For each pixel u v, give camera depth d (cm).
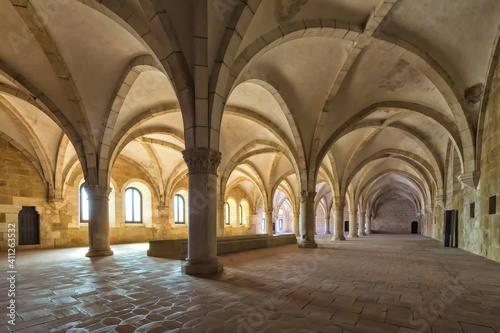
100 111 938
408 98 1106
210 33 562
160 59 579
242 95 1109
